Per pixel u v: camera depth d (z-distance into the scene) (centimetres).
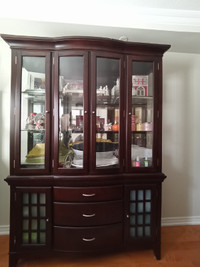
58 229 137
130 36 169
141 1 145
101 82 143
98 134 142
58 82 135
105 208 139
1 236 178
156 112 146
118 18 153
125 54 142
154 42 180
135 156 149
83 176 136
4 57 178
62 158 140
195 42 179
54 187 137
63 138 142
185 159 203
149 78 150
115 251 144
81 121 140
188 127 203
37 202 138
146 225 149
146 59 145
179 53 201
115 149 146
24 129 139
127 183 144
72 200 137
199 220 205
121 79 141
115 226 142
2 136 180
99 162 142
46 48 134
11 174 135
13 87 133
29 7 143
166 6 151
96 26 153
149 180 145
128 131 143
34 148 141
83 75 135
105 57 137
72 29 158
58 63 135
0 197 181
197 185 205
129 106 142
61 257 151
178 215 203
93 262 146
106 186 140
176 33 163
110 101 146
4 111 180
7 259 148
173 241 173
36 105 142
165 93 199
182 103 201
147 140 152
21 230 137
